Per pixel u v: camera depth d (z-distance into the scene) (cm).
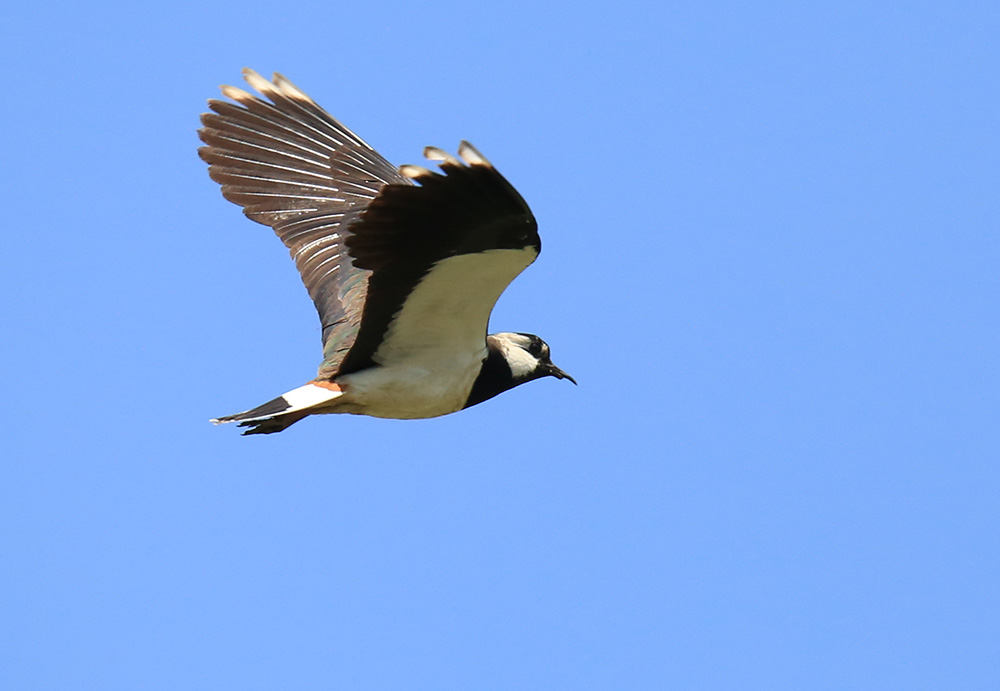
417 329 1221
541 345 1439
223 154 1447
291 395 1248
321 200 1452
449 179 937
